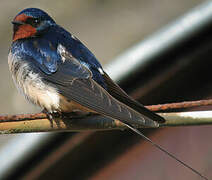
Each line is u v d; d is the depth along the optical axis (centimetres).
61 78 684
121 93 636
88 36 1705
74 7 1792
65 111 674
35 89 695
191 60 888
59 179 903
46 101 679
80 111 671
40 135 873
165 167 863
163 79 888
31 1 1786
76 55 718
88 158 880
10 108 1477
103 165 884
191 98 891
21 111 1470
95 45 1673
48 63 709
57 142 870
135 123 549
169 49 882
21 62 721
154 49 887
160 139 869
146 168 867
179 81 891
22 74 712
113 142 868
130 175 874
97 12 1770
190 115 538
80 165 887
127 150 874
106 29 1716
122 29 1698
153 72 888
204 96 889
